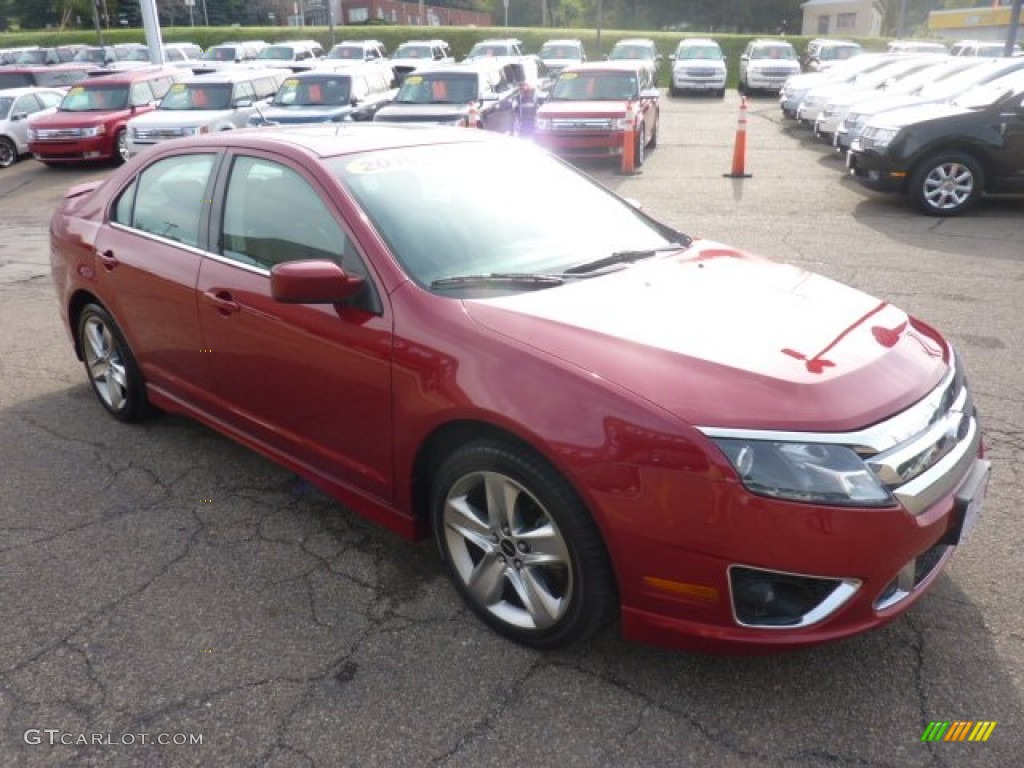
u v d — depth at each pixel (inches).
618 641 114.3
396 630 117.2
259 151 144.2
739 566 93.6
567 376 101.0
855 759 94.7
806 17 2501.2
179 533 142.2
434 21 3280.0
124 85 670.5
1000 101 386.3
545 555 106.7
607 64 614.5
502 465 106.3
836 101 584.1
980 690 104.3
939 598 121.0
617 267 131.1
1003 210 411.5
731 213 409.4
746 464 92.2
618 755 95.8
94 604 123.6
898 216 398.6
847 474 92.4
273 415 141.1
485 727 100.0
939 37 1971.0
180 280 151.4
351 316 121.9
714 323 111.1
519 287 121.0
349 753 96.7
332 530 142.8
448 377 109.4
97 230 175.3
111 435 180.5
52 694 106.1
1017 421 177.2
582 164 580.7
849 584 94.1
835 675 107.1
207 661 111.6
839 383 98.8
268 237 138.5
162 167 165.0
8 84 841.5
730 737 98.0
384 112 574.6
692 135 706.8
